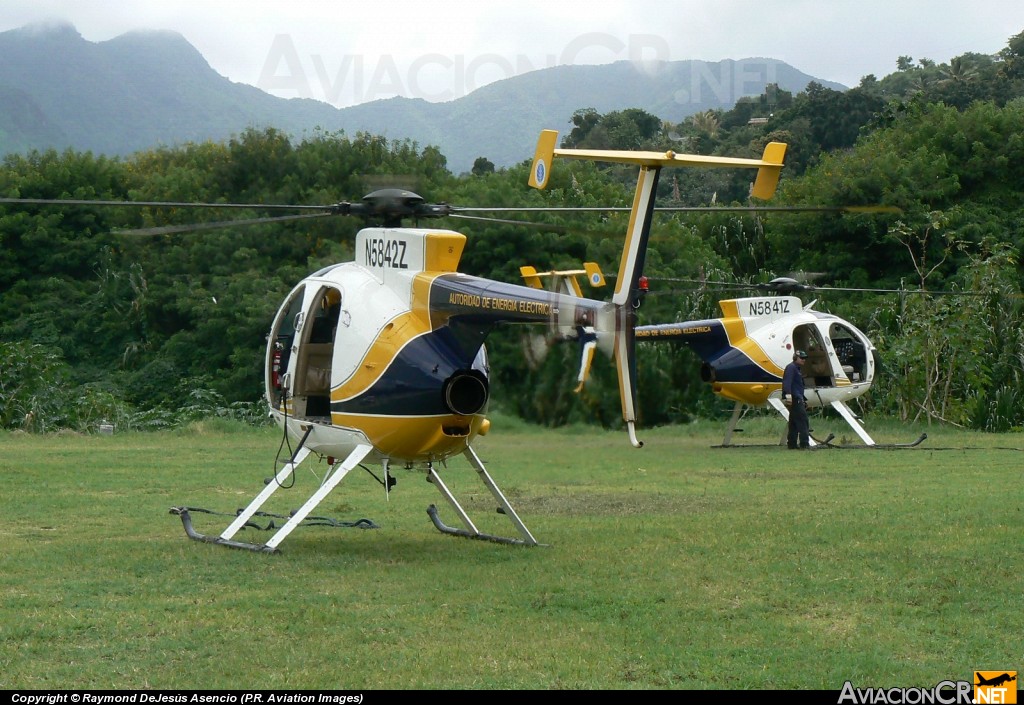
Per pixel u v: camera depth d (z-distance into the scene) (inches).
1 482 523.2
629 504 463.5
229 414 1006.4
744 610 270.5
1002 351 1017.5
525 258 1051.3
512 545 362.6
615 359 310.8
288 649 233.3
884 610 271.4
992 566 320.5
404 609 269.0
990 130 1438.2
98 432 901.8
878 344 1049.5
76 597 278.5
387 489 373.1
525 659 228.7
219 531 390.3
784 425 935.7
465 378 335.0
